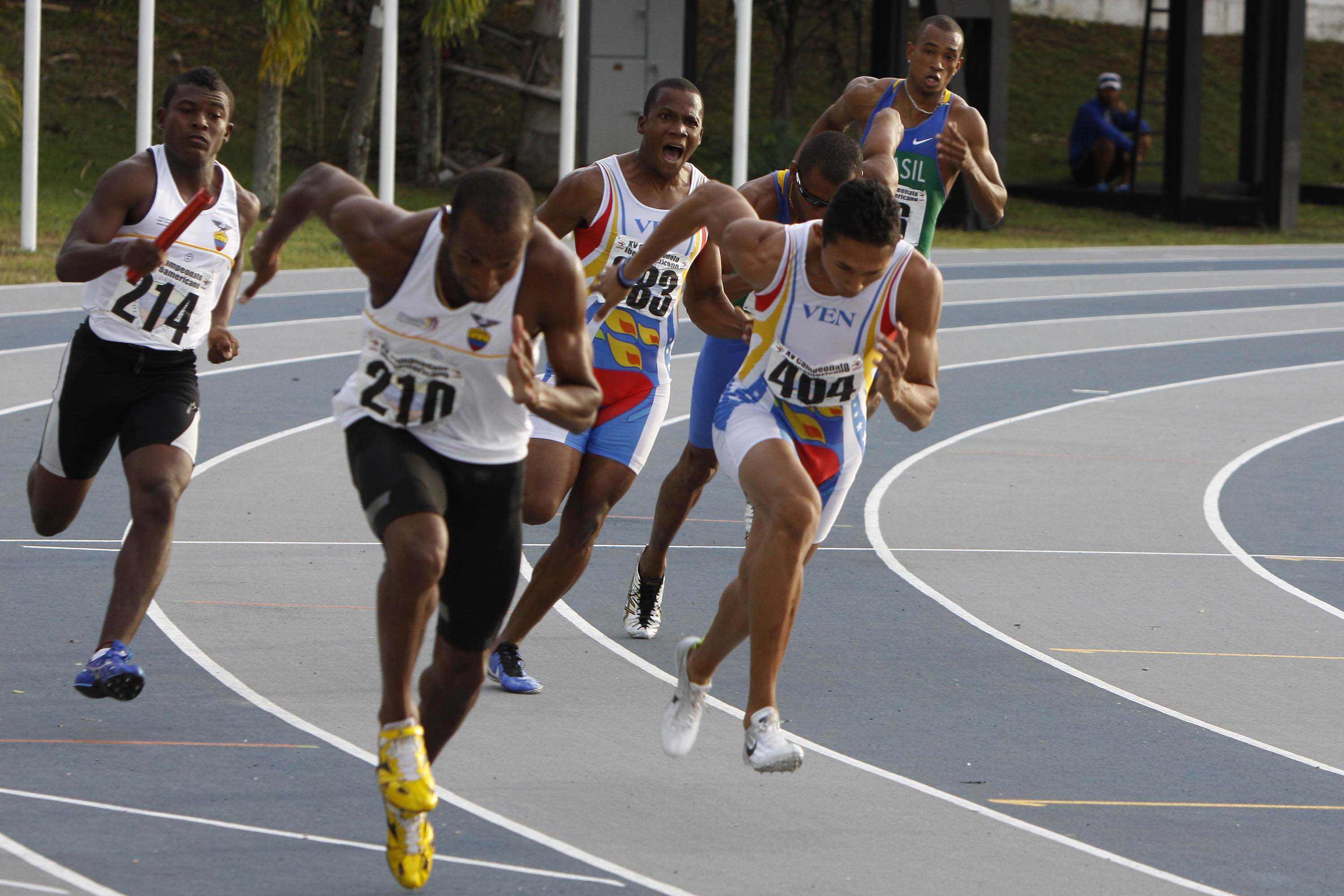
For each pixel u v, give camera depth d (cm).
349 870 1421
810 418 1675
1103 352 5631
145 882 1375
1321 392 4928
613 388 2034
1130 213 10919
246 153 9844
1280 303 7088
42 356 4578
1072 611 2511
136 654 2073
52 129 9612
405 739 1290
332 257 7112
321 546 2730
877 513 3183
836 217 1541
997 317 6397
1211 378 5156
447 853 1475
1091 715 2002
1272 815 1672
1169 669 2212
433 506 1326
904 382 1598
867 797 1680
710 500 3288
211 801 1580
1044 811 1658
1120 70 13888
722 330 2114
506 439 1401
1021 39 14200
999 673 2166
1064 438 4078
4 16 11075
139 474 1789
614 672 2119
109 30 11131
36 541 2648
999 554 2872
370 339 1373
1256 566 2845
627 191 2077
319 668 2052
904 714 1972
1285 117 10006
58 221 7394
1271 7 10106
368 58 8294
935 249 8588
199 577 2486
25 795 1570
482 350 1339
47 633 2139
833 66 12700
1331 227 10500
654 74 9431
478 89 11294
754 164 10006
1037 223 10194
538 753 1783
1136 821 1639
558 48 9544
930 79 2591
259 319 5531
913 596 2569
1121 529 3108
